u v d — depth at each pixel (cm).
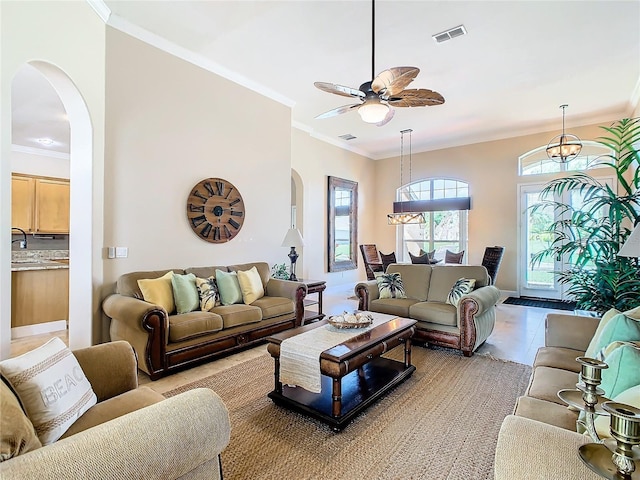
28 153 614
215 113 430
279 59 404
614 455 85
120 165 340
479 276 413
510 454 106
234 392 274
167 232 383
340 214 776
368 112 280
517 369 322
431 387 282
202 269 400
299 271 669
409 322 308
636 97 493
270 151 505
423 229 822
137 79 352
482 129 666
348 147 789
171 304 339
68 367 153
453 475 179
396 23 328
